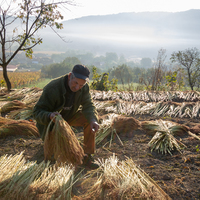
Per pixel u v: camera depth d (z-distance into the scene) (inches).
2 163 89.1
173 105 200.4
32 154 115.0
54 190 73.5
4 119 156.7
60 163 92.7
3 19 315.0
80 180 91.1
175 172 96.4
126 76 1844.2
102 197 73.6
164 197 74.8
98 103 207.0
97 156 113.7
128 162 97.7
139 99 235.1
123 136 137.9
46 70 3848.4
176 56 528.1
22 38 343.0
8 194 69.9
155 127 139.9
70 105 103.7
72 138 89.3
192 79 528.1
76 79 91.3
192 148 119.1
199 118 177.6
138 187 75.0
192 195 80.7
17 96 234.2
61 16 332.2
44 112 93.9
